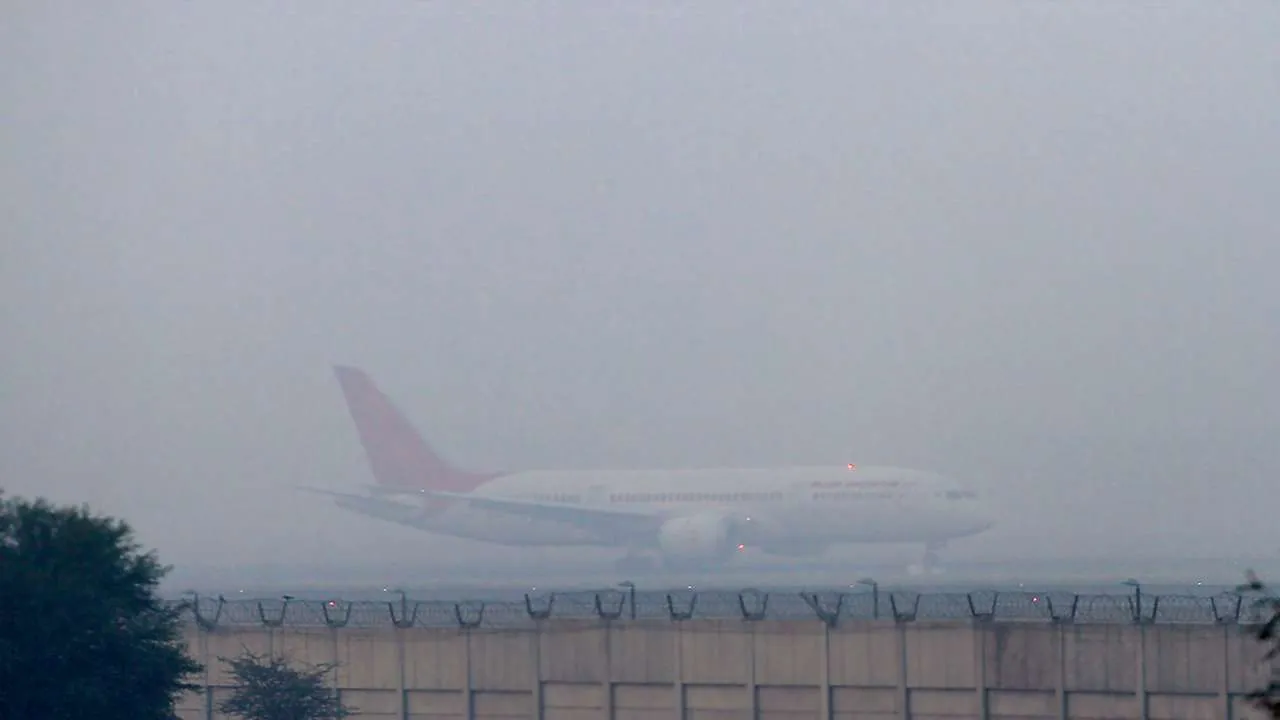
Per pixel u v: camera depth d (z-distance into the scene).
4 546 133.38
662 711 156.25
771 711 151.12
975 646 143.12
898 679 145.62
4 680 120.75
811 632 149.62
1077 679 139.12
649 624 157.00
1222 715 131.25
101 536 137.62
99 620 128.25
